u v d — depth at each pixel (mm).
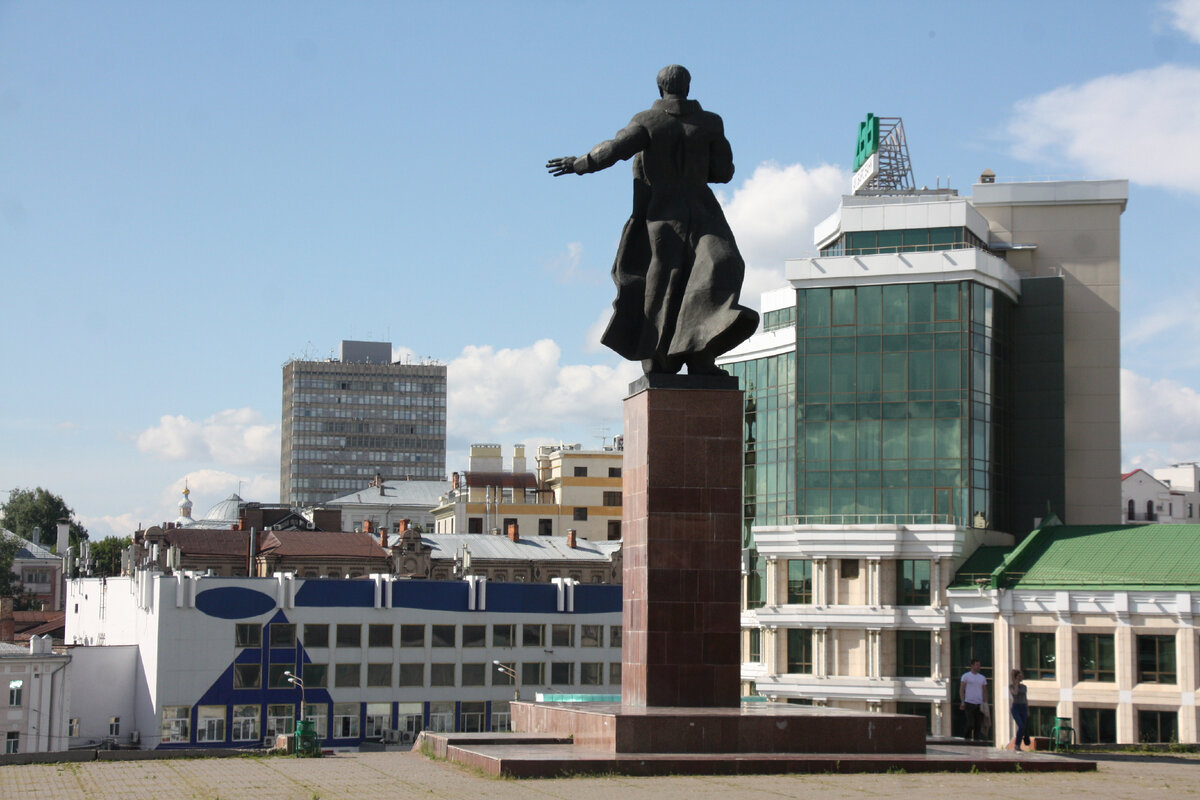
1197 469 186375
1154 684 65875
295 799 20219
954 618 72875
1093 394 85125
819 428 79938
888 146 92938
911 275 78688
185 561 128375
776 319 91250
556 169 31281
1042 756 26109
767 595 79188
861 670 74750
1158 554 69062
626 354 31438
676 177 31531
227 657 90938
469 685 96625
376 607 94812
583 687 99500
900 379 78625
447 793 20969
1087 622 68125
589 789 21547
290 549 125188
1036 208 87500
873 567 75125
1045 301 83938
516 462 162250
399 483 192875
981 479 78312
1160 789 22156
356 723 93438
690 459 29578
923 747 26172
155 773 24125
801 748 25781
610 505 154000
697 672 28922
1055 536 74250
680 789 21547
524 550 131500
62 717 90438
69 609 129125
